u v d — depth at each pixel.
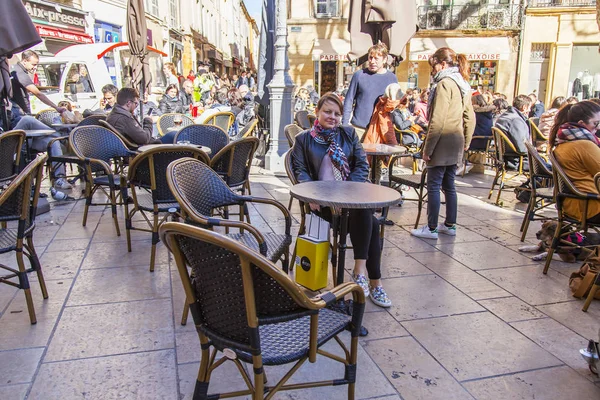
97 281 3.27
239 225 2.43
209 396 1.76
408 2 5.61
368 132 4.90
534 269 3.60
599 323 2.78
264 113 9.01
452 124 3.98
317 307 1.57
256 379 1.57
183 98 10.77
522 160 5.66
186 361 2.35
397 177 4.70
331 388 2.15
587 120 3.37
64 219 4.75
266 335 1.77
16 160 4.20
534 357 2.43
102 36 15.87
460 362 2.38
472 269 3.58
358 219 2.79
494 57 19.23
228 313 1.60
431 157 4.10
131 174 3.43
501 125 5.84
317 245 2.39
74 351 2.42
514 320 2.81
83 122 5.79
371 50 4.88
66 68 9.60
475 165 7.89
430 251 3.96
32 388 2.12
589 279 3.01
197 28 28.80
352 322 1.84
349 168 3.06
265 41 8.44
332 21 19.70
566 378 2.26
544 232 3.88
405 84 19.94
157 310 2.87
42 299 2.98
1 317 2.75
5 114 5.11
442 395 2.12
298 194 2.41
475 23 19.25
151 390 2.12
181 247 1.60
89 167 4.36
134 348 2.46
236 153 3.99
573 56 19.45
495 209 5.42
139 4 8.64
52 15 12.79
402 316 2.84
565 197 3.34
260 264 1.43
